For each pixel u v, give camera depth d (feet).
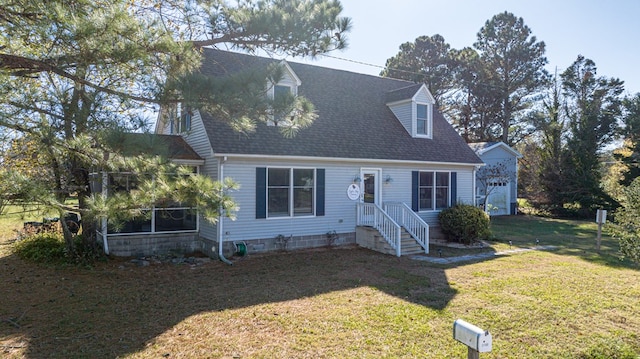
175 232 38.99
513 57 101.86
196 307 22.25
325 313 21.13
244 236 37.65
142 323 19.77
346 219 43.83
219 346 16.97
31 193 16.37
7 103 17.83
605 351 16.96
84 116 19.10
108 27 16.75
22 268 32.09
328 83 53.01
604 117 79.41
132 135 18.58
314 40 22.95
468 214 46.80
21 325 19.62
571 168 79.41
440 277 29.45
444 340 17.66
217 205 20.43
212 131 37.22
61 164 28.89
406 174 48.21
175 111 22.80
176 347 16.88
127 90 21.29
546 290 25.68
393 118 53.42
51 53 17.98
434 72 106.73
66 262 33.55
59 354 16.22
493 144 77.77
